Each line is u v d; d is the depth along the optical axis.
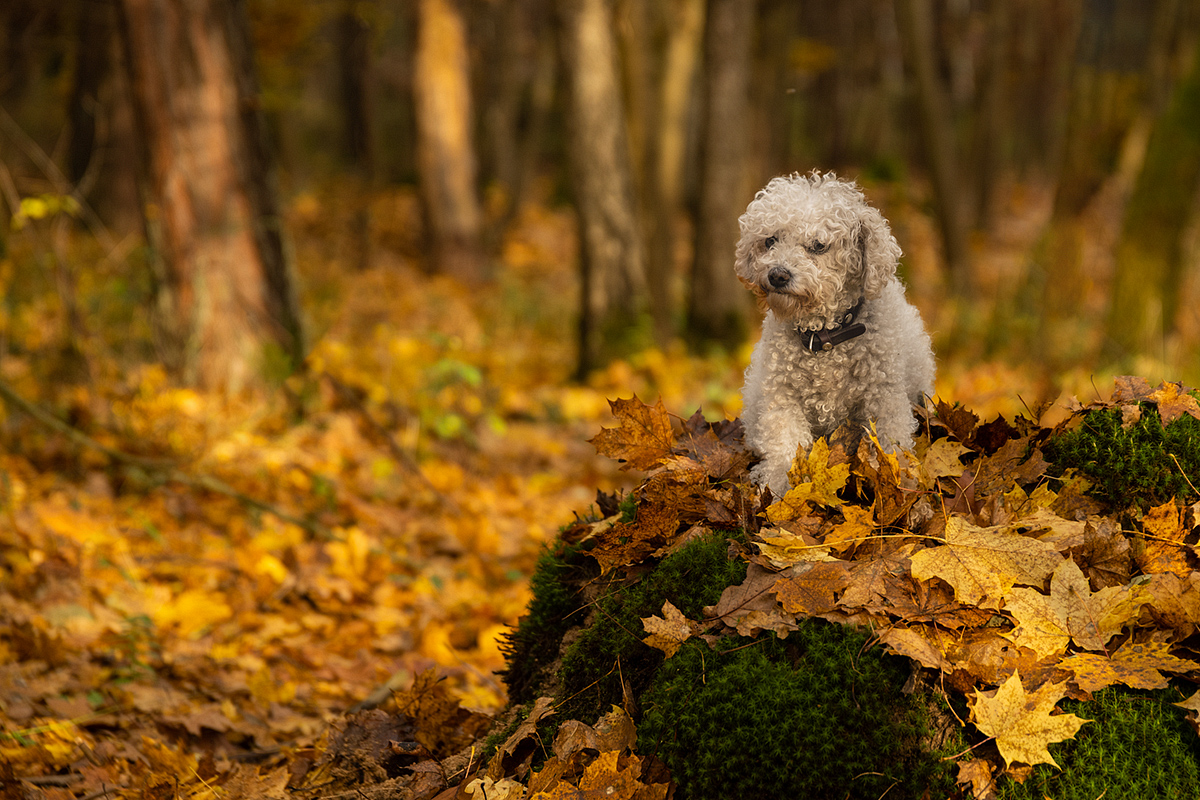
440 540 5.87
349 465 6.57
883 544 2.62
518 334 12.27
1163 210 9.49
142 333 7.41
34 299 7.45
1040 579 2.47
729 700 2.39
